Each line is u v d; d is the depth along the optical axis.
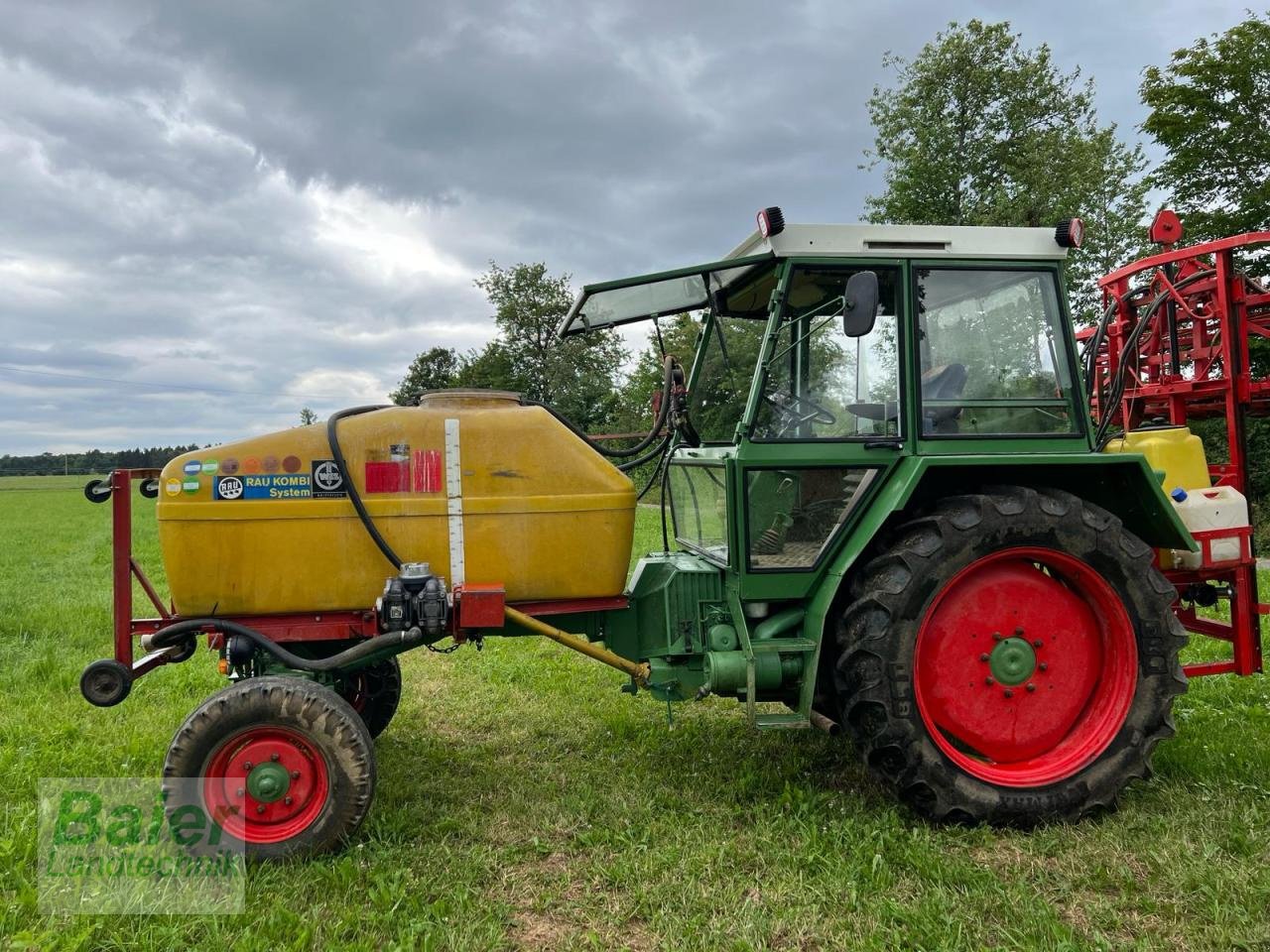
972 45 19.80
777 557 3.65
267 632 3.47
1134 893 2.87
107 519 27.28
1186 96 14.04
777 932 2.67
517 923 2.76
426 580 3.37
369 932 2.68
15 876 2.95
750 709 3.47
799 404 3.63
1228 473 4.27
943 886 2.93
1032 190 18.75
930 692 3.55
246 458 3.44
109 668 3.36
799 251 3.56
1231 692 4.98
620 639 3.90
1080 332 5.36
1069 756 3.55
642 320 4.29
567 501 3.63
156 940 2.61
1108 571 3.56
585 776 4.03
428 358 48.84
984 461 3.51
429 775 4.10
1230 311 4.24
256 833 3.16
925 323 3.67
